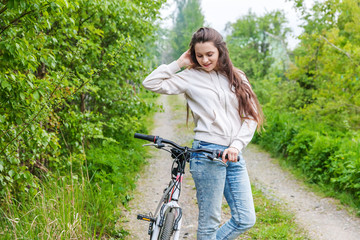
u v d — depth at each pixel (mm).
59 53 4363
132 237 3818
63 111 4461
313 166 6395
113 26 5555
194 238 3947
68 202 3346
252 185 6156
